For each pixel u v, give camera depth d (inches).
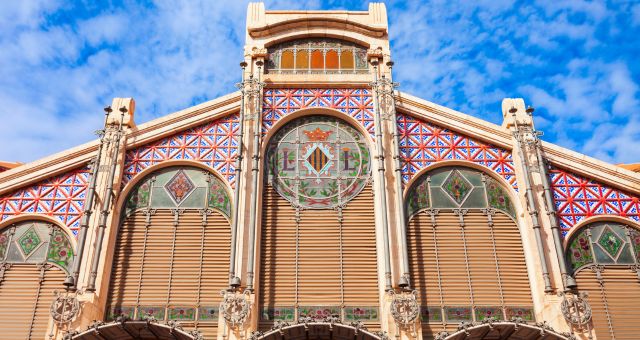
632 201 907.4
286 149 952.9
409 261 863.7
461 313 830.5
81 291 800.3
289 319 822.5
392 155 928.3
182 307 831.7
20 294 839.1
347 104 984.3
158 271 856.9
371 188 918.4
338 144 956.6
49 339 759.7
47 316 824.9
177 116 957.2
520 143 929.5
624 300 845.2
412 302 786.2
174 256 868.0
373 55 1029.8
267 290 842.2
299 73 1033.5
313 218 896.9
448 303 837.2
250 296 804.0
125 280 849.5
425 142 952.9
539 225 862.5
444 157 941.2
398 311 778.2
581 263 866.1
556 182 918.4
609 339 818.2
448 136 960.3
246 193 889.5
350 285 848.9
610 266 866.1
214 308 831.7
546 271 820.6
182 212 900.0
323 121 978.7
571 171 925.8
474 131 954.1
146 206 904.3
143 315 825.5
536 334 751.7
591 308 835.4
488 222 898.7
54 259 860.6
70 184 909.8
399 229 857.5
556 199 904.9
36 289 842.8
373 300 838.5
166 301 836.0
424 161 935.7
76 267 818.8
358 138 962.7
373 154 937.5
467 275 858.1
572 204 901.8
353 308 832.9
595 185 917.8
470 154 946.1
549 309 797.2
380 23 1067.9
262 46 1049.5
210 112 965.8
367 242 879.7
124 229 886.4
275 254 869.2
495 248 879.7
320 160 942.4
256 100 971.3
